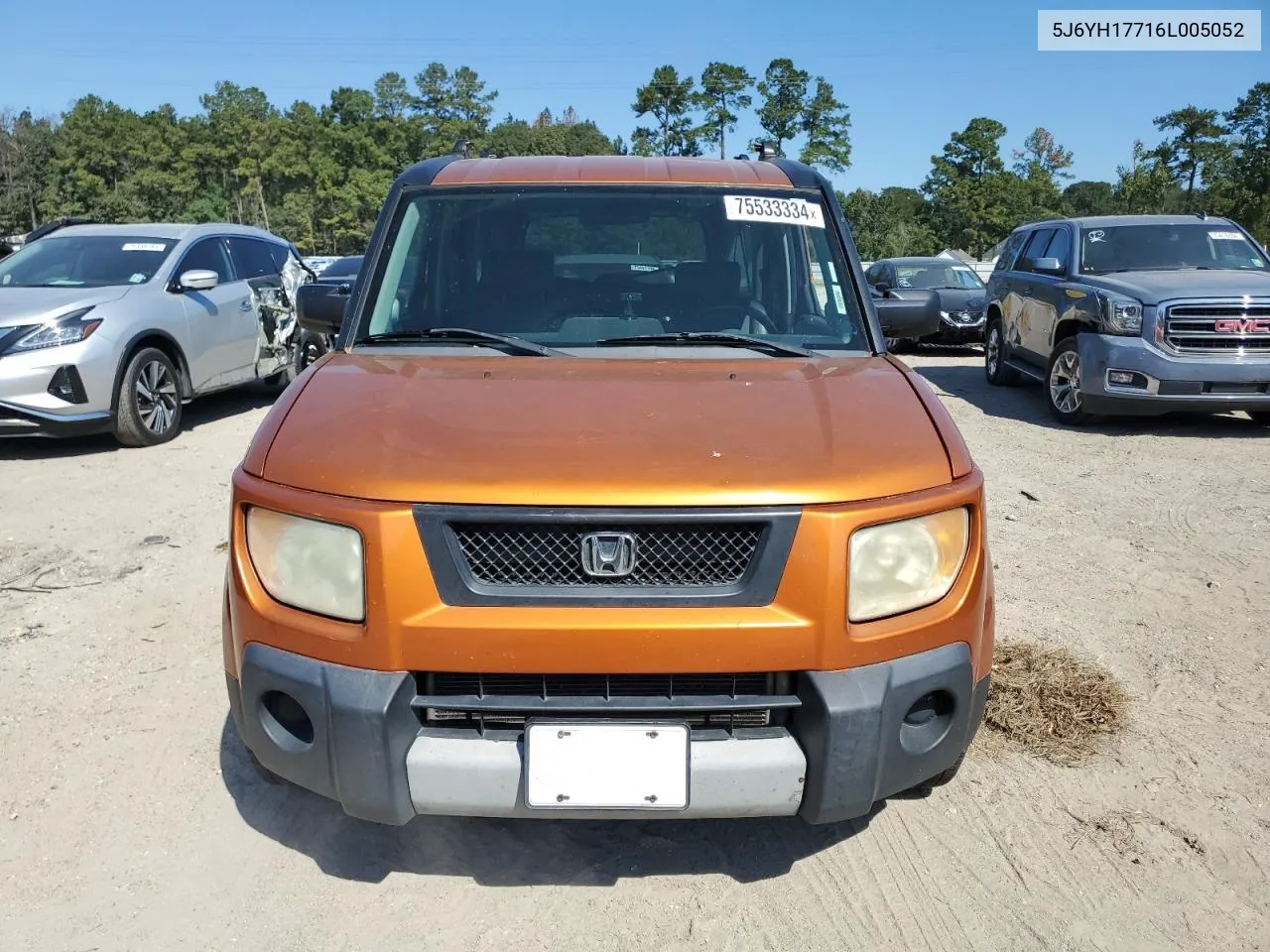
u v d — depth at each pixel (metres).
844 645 2.36
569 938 2.62
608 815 2.39
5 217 102.75
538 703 2.36
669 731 2.35
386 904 2.74
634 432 2.53
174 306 8.60
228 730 3.64
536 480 2.34
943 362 14.81
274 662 2.46
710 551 2.35
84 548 5.57
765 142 4.36
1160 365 8.41
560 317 3.41
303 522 2.43
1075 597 4.92
